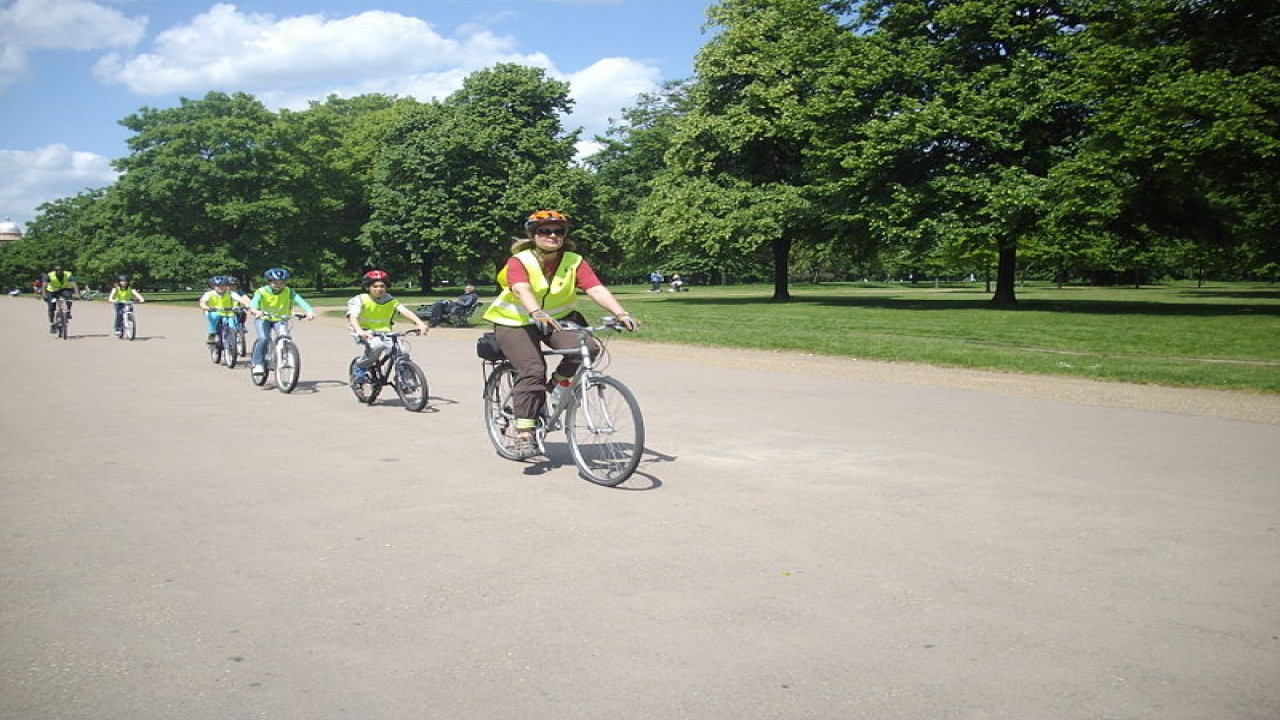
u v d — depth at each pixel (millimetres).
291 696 2982
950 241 29719
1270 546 4555
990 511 5250
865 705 2883
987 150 29906
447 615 3678
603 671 3150
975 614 3652
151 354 17031
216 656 3297
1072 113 30203
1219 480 6051
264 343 11633
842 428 8172
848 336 18109
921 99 32594
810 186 35281
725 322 23516
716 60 37688
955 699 2924
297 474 6391
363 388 10023
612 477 5957
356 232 62875
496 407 6996
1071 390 10828
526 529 4930
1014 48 30781
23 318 34469
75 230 72438
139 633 3510
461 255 48406
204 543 4699
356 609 3752
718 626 3541
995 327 20859
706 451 7098
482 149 48188
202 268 54156
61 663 3240
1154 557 4379
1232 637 3414
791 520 5074
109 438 7891
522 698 2953
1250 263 53469
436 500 5609
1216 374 11602
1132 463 6613
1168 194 27438
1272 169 24688
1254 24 24562
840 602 3789
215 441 7734
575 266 6324
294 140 59375
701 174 39250
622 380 11922
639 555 4449
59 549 4598
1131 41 26047
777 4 38219
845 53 33625
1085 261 57031
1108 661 3207
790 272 95562
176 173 54688
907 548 4535
